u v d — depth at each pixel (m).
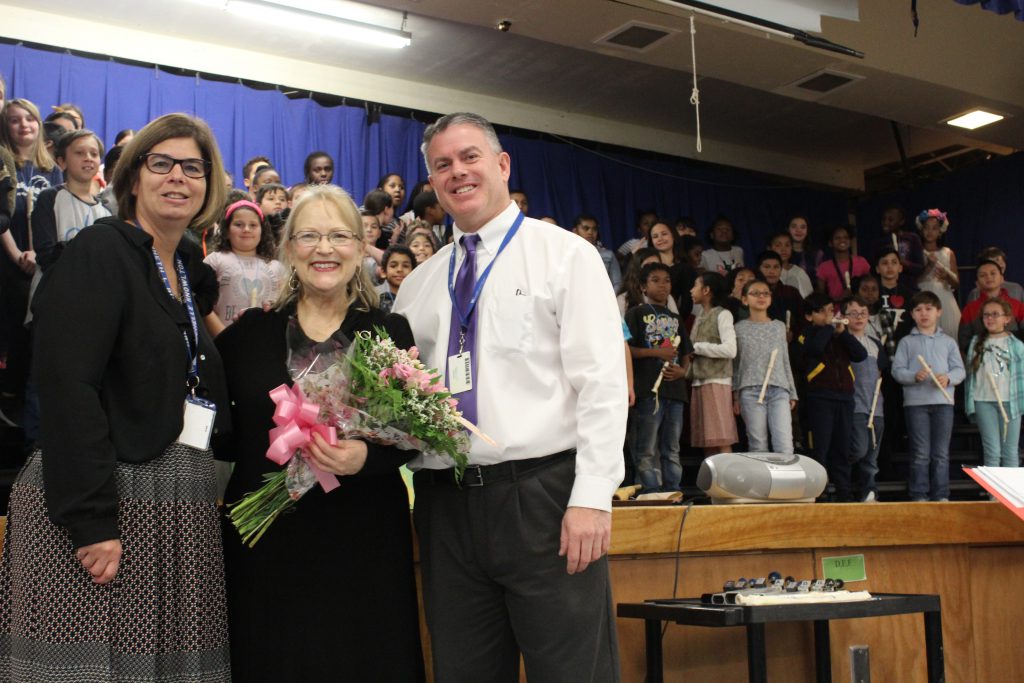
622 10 5.81
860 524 2.70
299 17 6.08
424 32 6.77
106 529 1.58
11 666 1.63
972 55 7.07
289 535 1.86
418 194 6.33
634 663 2.48
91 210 4.56
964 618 2.84
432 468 1.94
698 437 5.54
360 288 2.04
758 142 9.09
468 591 1.90
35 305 1.68
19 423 4.50
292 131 6.67
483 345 1.92
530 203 7.77
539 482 1.85
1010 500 2.22
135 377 1.69
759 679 2.08
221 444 1.96
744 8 5.54
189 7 6.29
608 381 1.83
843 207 9.33
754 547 2.57
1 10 6.11
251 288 3.86
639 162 8.38
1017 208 8.49
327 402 1.75
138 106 6.15
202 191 1.84
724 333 5.45
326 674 1.81
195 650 1.69
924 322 5.65
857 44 6.52
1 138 4.81
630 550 2.43
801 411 6.08
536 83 7.69
